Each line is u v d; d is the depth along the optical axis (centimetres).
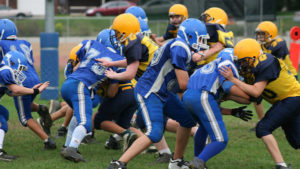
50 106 2291
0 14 9650
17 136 2038
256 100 1484
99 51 1656
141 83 1455
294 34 3725
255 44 1417
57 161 1608
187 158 1706
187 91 1417
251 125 2344
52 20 3256
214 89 1388
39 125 1794
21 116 1766
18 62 1645
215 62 1417
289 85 1480
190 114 1455
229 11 4541
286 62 2162
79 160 1584
